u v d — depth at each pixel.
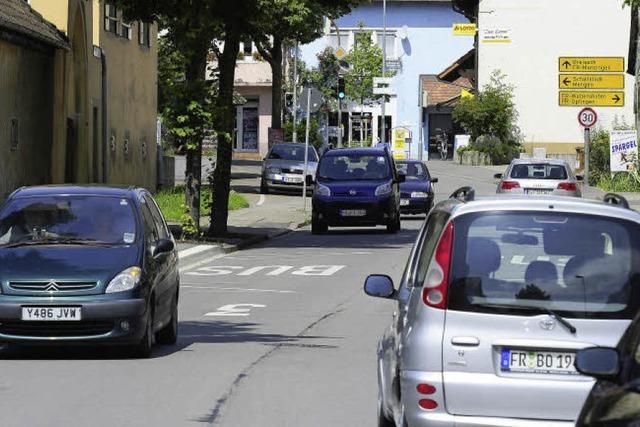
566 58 98.31
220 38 64.75
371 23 183.75
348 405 23.97
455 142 160.38
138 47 96.62
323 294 44.59
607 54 152.00
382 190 74.38
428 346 17.39
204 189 74.00
